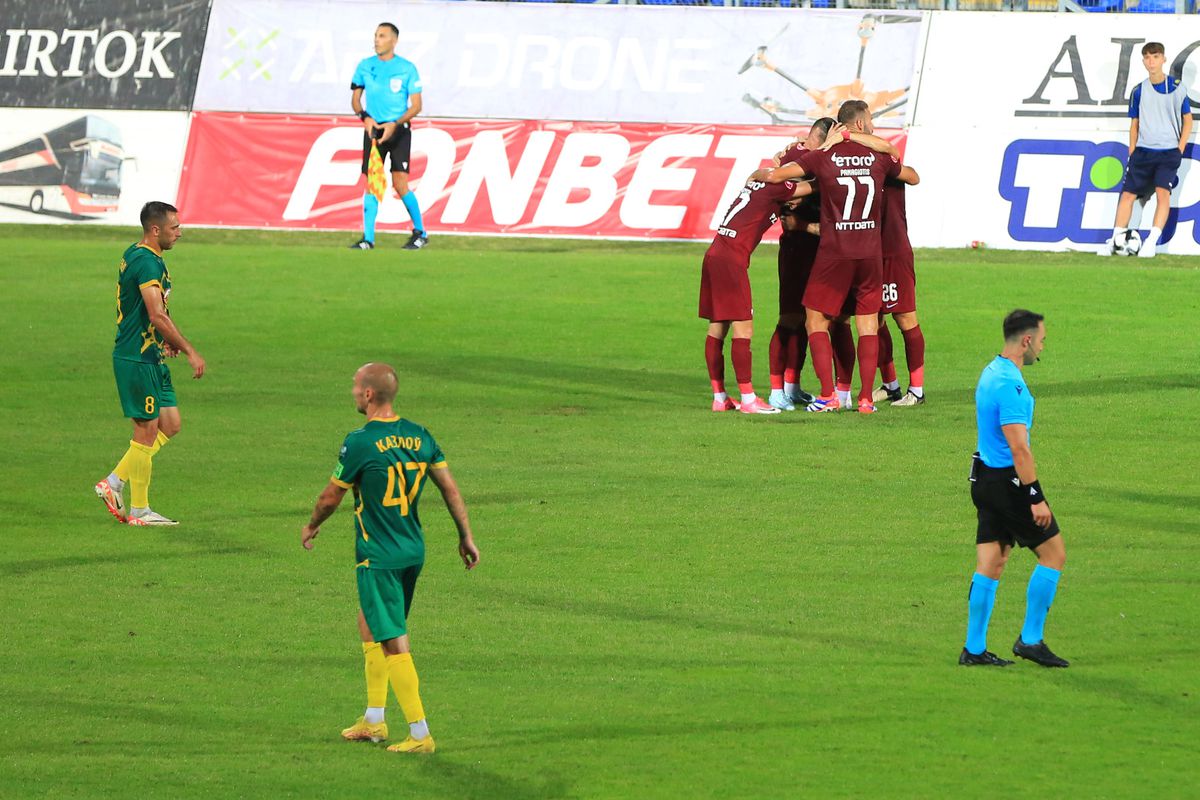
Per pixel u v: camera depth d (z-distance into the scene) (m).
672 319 71.44
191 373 61.97
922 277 77.50
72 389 59.34
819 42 87.62
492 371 62.53
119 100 92.56
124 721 27.88
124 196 92.31
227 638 32.69
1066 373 61.12
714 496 44.22
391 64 85.19
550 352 65.81
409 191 86.62
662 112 88.50
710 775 25.25
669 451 49.72
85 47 93.19
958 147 85.38
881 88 86.50
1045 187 84.44
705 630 33.00
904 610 34.34
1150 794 24.42
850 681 29.86
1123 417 54.03
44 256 83.62
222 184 91.44
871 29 87.25
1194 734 27.05
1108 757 26.00
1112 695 29.02
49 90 92.88
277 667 30.91
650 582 36.41
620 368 63.25
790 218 55.44
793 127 87.00
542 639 32.44
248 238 89.25
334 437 52.09
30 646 32.06
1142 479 45.94
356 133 90.75
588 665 30.84
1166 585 35.97
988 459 30.44
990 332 68.12
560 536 40.25
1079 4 90.44
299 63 91.88
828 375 55.12
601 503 43.50
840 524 41.28
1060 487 45.06
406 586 26.98
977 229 85.00
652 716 28.05
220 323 70.50
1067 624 33.34
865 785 24.81
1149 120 81.06
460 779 25.17
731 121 87.81
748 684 29.69
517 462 48.34
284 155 91.00
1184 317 69.75
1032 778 25.08
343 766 25.73
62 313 72.38
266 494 44.97
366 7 92.12
